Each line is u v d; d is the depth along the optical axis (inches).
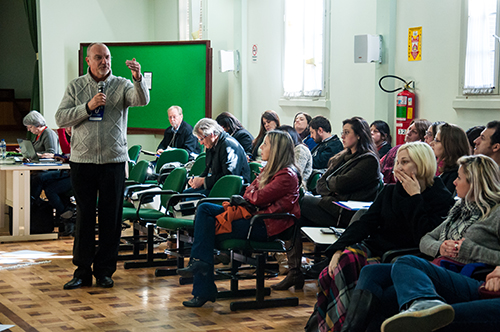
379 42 223.9
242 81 339.6
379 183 161.3
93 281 168.9
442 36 203.2
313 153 221.6
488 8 185.9
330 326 110.7
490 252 99.3
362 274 100.6
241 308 141.7
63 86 402.6
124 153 160.9
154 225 187.3
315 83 280.2
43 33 393.7
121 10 419.5
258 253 144.7
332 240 122.6
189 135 293.3
